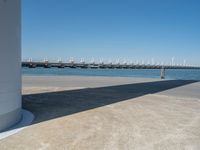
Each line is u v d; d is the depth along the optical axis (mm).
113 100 11367
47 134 6020
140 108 9492
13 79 6594
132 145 5398
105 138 5820
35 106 9586
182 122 7438
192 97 12867
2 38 6070
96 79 26250
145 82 22953
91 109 9141
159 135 6133
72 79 25516
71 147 5188
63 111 8695
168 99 11977
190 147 5355
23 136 5832
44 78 26469
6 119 6387
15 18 6578
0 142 5406
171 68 111375
